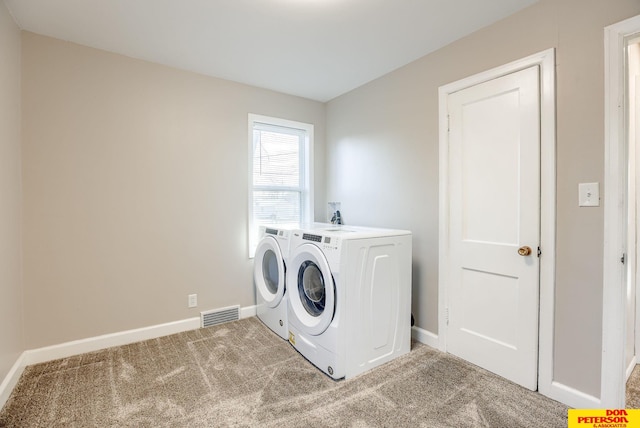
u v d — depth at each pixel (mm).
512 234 1927
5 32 1827
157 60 2561
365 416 1629
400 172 2697
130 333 2492
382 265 2150
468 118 2168
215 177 2900
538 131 1799
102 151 2379
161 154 2627
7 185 1860
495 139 2012
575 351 1678
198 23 2033
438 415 1633
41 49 2158
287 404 1725
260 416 1630
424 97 2482
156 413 1647
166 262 2664
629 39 1531
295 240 2396
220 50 2398
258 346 2436
